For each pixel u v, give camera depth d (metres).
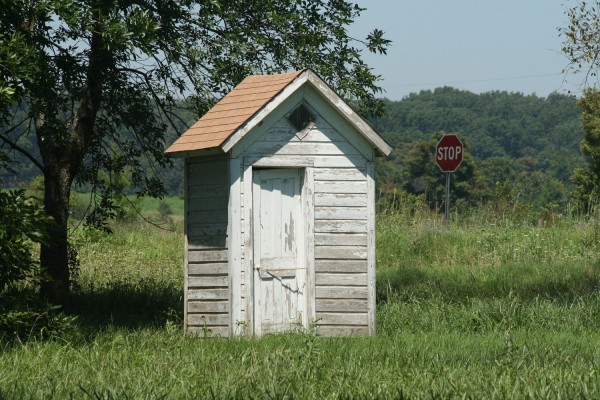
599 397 10.24
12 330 15.78
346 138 18.34
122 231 42.28
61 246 21.86
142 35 18.56
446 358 13.67
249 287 17.73
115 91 23.33
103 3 18.70
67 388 10.95
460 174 105.75
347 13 22.78
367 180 18.42
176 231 44.62
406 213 38.53
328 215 18.30
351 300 18.31
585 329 17.94
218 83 22.17
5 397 10.30
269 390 10.42
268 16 21.70
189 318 18.33
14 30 17.84
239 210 17.77
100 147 24.22
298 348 14.05
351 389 10.62
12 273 15.96
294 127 18.09
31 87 17.56
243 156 17.78
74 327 15.80
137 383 11.05
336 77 22.80
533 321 18.47
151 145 24.11
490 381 11.07
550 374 11.62
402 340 16.17
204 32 22.12
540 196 107.62
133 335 16.56
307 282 18.16
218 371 12.15
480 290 24.22
